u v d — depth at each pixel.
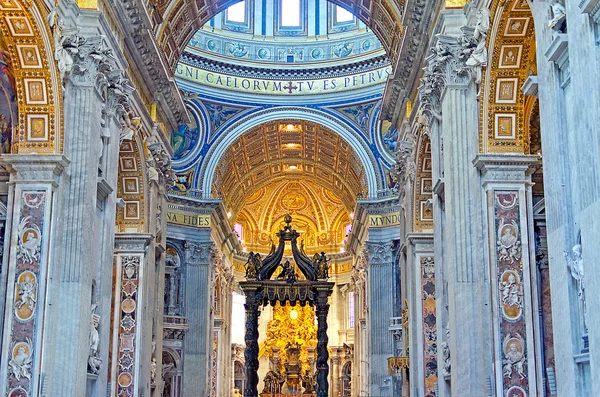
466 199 15.71
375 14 26.42
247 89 40.44
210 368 39.62
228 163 42.88
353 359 47.69
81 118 15.83
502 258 15.03
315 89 40.56
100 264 17.33
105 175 17.44
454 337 15.37
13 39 14.44
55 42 15.06
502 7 13.95
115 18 18.02
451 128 16.03
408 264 23.25
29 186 15.02
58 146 15.25
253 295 31.19
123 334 21.72
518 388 14.50
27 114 15.15
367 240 39.50
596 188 9.15
